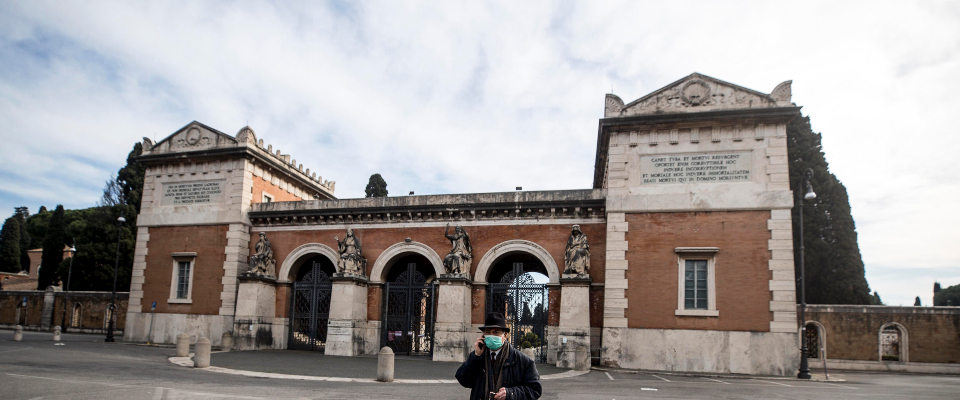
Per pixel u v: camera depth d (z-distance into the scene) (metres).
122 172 57.53
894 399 15.97
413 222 30.59
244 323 30.05
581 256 26.56
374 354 29.67
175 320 32.28
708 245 25.33
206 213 32.91
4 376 16.44
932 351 30.39
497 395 6.44
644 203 26.20
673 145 26.48
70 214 72.50
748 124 25.80
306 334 31.88
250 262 31.34
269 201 35.25
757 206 25.08
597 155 32.38
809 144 41.12
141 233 34.16
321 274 32.03
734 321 24.48
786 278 24.27
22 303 49.09
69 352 24.91
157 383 15.98
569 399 14.84
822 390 18.44
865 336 31.41
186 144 34.12
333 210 31.45
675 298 25.23
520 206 28.64
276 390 15.24
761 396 16.28
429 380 18.91
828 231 39.91
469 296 28.41
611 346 25.36
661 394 16.31
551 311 27.66
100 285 52.44
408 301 30.56
